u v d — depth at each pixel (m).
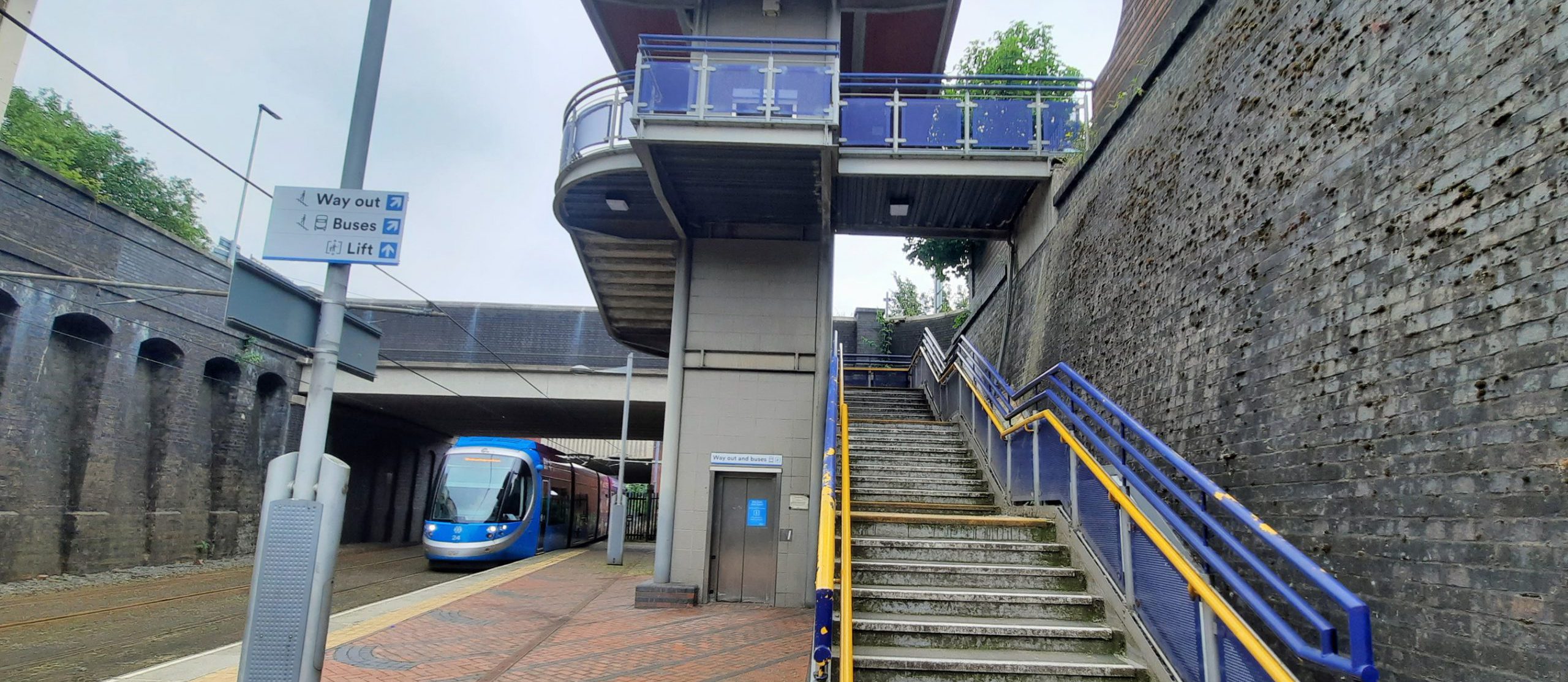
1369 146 4.98
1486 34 4.21
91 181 27.80
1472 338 4.01
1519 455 3.68
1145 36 9.62
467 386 24.98
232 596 14.38
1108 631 5.55
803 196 10.85
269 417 22.11
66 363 16.20
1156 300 7.70
